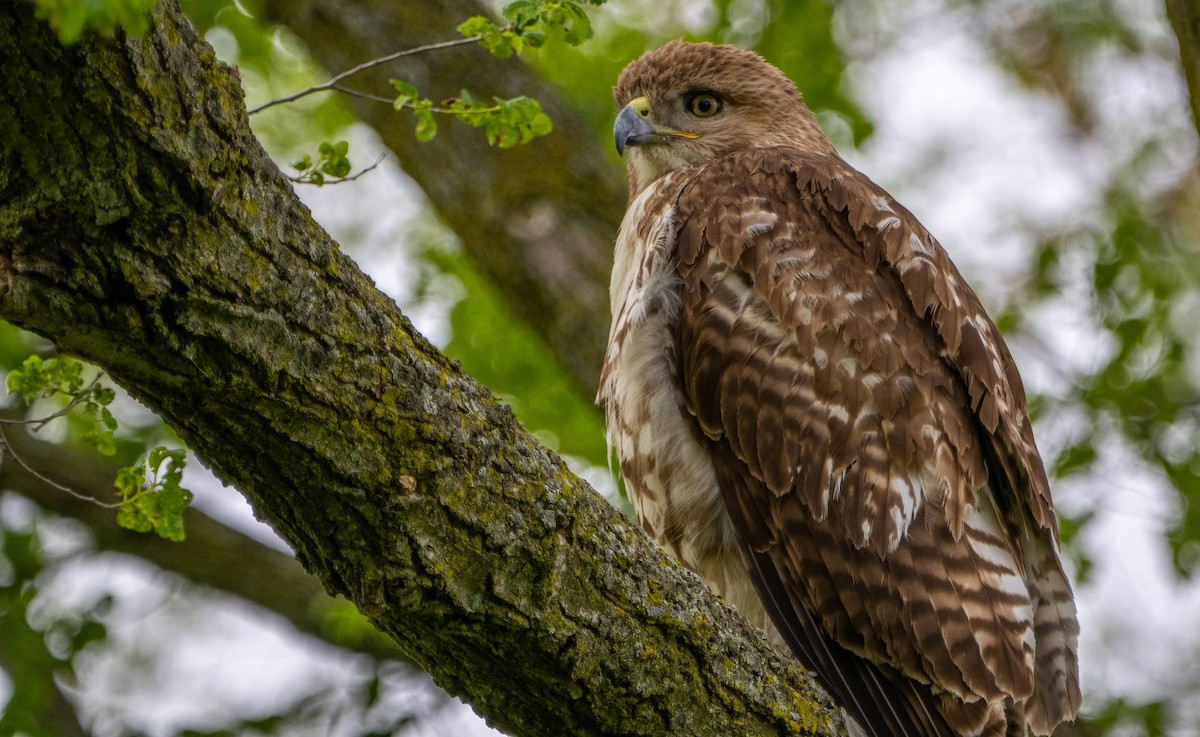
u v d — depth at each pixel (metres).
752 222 8.72
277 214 5.19
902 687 7.68
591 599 6.09
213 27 14.09
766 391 8.17
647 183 11.53
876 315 8.30
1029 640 7.82
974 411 8.25
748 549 8.13
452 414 5.71
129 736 12.60
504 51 7.34
